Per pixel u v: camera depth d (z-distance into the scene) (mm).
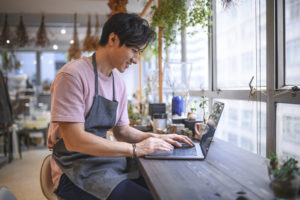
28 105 5648
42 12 5629
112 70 1373
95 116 1234
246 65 1854
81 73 1167
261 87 1562
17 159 4180
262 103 1558
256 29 1609
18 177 3246
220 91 2143
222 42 2236
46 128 5141
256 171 969
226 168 1004
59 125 1122
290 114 1358
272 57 1427
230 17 2074
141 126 2115
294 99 1255
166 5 2369
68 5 5195
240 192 768
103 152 1090
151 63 5512
